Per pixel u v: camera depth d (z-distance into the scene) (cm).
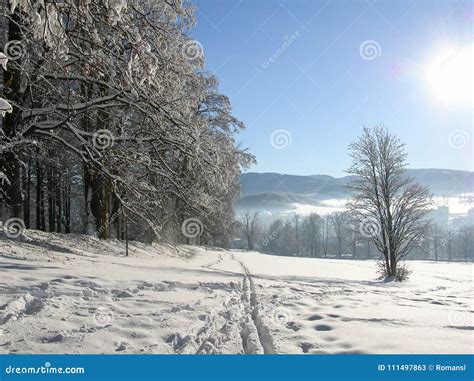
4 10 1113
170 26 1245
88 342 499
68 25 854
